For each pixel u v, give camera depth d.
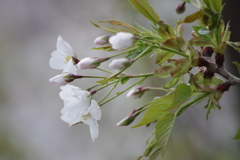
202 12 0.43
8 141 1.19
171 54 0.45
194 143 0.99
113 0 1.18
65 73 0.46
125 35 0.43
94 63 0.44
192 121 1.01
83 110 0.46
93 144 1.15
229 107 0.93
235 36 0.64
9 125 1.20
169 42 0.44
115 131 1.12
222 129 0.96
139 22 1.09
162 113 0.44
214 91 0.44
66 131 1.20
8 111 1.22
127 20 1.12
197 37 0.44
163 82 1.07
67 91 0.46
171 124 0.44
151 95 1.08
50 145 1.18
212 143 0.97
